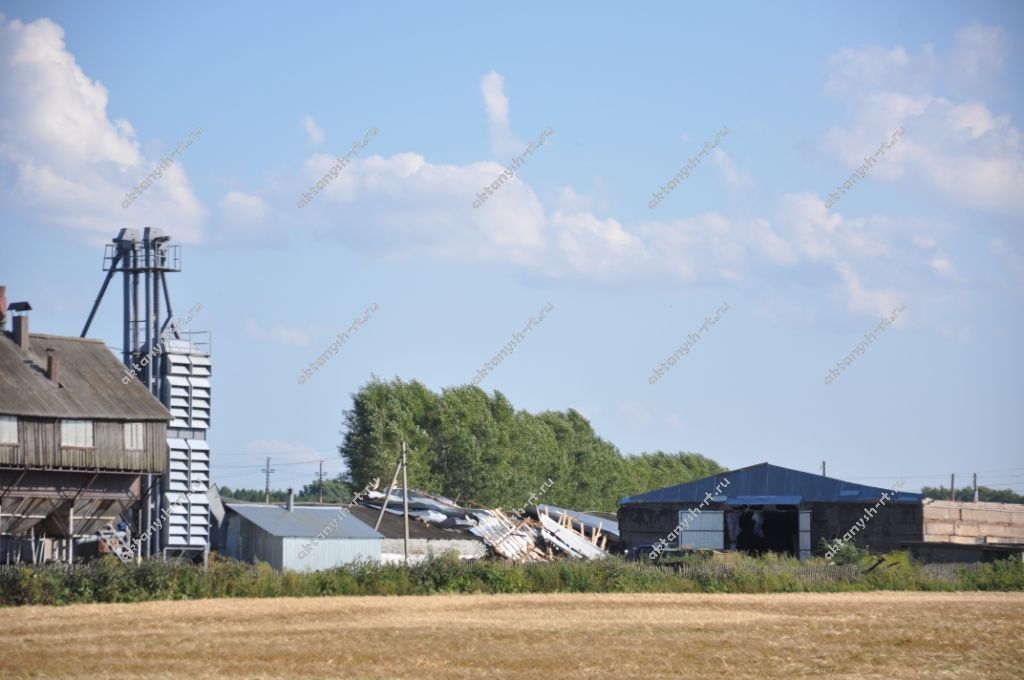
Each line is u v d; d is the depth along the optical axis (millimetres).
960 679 77250
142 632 93938
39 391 138000
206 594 126000
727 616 113188
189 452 158750
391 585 136750
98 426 140875
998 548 183375
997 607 126438
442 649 86812
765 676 77188
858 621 109625
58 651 83062
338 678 73875
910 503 194000
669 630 100188
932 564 172375
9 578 115375
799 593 149250
